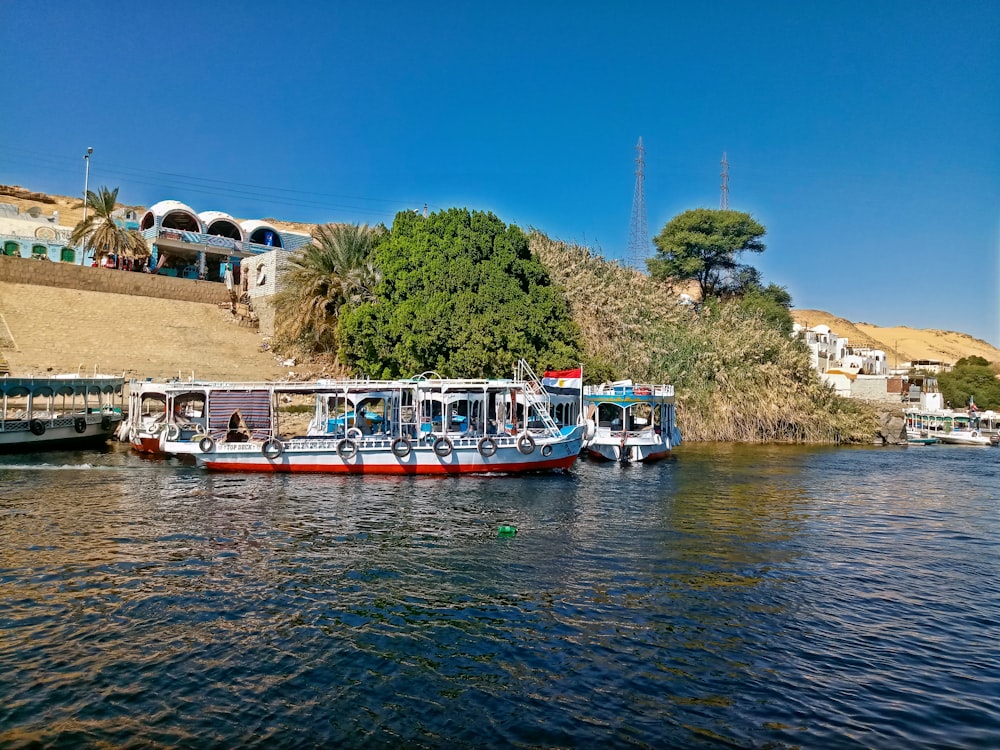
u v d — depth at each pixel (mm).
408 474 29641
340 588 14758
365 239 51469
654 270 94188
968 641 12664
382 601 14016
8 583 14492
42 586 14375
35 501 22734
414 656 11484
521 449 30422
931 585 16109
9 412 38562
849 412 64938
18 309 46812
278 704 9836
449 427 33688
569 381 36531
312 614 13227
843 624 13367
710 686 10625
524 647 11914
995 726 9617
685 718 9672
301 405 45062
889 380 90312
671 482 31172
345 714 9609
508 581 15469
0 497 23250
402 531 19922
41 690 10023
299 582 15086
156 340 49562
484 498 25234
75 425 35938
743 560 17812
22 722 9164
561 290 54375
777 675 11062
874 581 16312
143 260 64625
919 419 77000
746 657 11711
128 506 22312
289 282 53344
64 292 51531
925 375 101000
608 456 38062
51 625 12359
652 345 57188
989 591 15734
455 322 38531
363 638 12164
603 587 15203
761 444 55312
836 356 105625
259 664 11062
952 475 38969
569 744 8977
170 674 10641
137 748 8672
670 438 42688
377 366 40688
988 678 11133
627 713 9789
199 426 34750
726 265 94438
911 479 36344
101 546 17484
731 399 55844
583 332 55281
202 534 18984
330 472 29688
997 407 104062
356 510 22656
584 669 11125
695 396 55125
